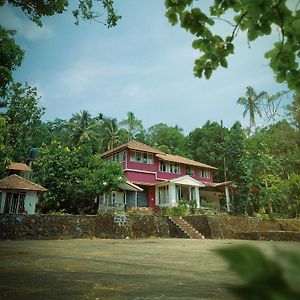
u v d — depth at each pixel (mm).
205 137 45219
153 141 55000
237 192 32625
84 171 23562
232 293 360
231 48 1803
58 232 17172
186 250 9344
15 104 21969
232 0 1770
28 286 3336
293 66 1645
